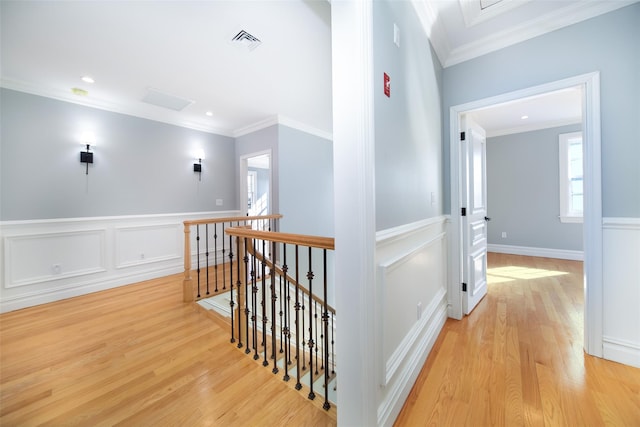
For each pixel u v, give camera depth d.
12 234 2.62
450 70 2.36
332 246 1.27
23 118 2.69
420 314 1.70
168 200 3.85
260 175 7.18
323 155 4.64
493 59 2.15
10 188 2.63
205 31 1.94
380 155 1.22
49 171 2.85
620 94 1.64
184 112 3.64
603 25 1.70
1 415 1.29
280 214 3.90
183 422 1.25
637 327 1.60
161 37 2.01
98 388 1.48
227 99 3.20
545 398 1.37
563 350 1.80
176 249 3.92
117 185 3.35
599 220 1.69
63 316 2.43
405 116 1.53
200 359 1.78
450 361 1.71
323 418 1.27
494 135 5.04
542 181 4.61
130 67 2.44
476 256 2.64
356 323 1.08
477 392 1.42
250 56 2.28
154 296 2.96
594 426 1.20
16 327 2.21
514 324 2.20
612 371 1.57
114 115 3.33
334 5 1.10
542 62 1.93
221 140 4.48
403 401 1.35
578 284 3.19
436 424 1.23
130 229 3.46
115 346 1.92
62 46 2.11
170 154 3.87
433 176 2.10
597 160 1.70
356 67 1.05
